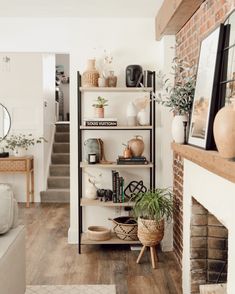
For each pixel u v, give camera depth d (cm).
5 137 714
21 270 254
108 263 386
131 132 447
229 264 193
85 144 433
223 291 242
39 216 589
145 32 438
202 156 206
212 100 223
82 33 437
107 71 435
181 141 284
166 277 351
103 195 430
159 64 438
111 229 449
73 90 441
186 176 305
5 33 436
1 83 715
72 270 366
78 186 429
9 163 666
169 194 404
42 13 418
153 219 373
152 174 436
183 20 355
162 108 427
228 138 168
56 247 435
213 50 235
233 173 155
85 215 448
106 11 412
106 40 438
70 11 412
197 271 292
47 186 732
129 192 444
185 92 293
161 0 377
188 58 357
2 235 244
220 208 211
